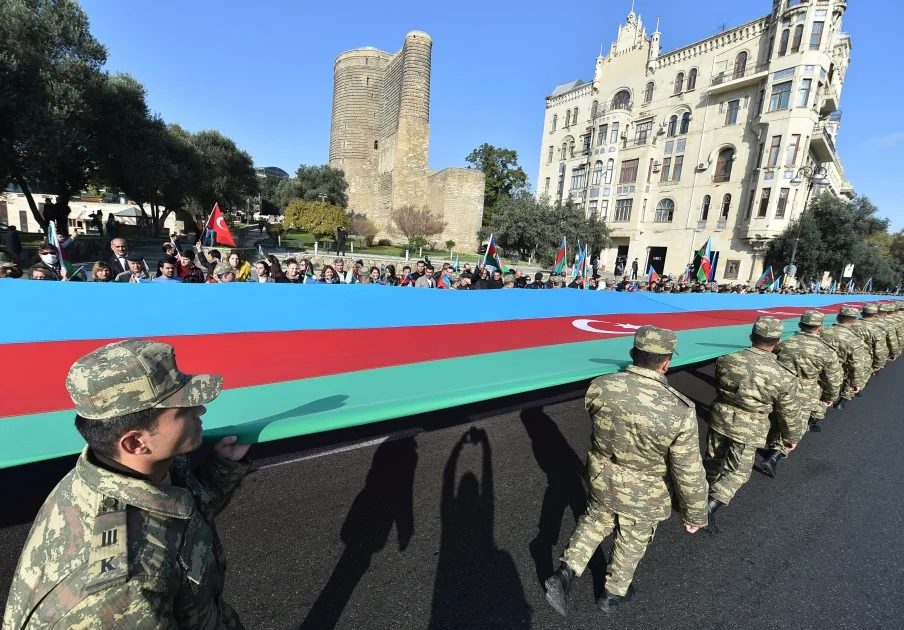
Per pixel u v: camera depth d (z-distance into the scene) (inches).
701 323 229.0
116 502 35.3
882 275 1428.4
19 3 508.4
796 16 1086.4
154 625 32.7
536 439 167.6
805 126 1096.2
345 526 109.7
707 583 101.9
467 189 1752.0
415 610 86.8
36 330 104.0
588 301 239.9
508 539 110.1
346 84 1951.3
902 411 257.4
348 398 75.2
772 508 137.3
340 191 1871.3
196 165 1003.3
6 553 92.4
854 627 91.4
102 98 688.4
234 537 102.8
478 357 119.9
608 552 111.0
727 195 1262.3
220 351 106.9
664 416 79.7
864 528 129.6
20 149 544.1
